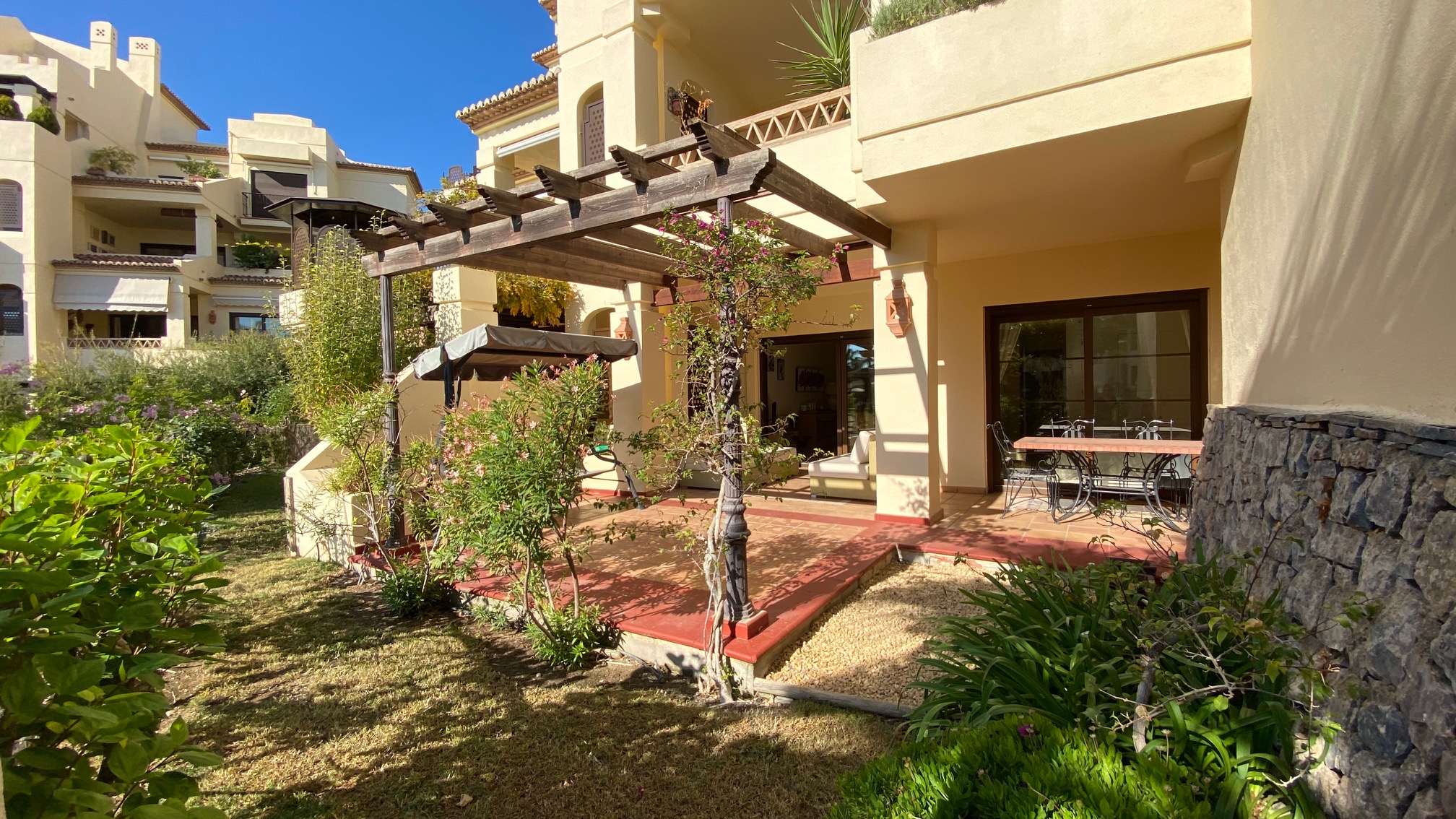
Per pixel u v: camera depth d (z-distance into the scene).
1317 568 2.60
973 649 2.96
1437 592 1.85
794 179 4.88
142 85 27.22
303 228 12.67
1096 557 5.47
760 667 3.84
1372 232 2.42
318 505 6.79
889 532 6.64
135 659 1.90
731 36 10.35
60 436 2.91
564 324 10.84
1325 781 2.15
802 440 12.48
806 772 2.98
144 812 1.39
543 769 3.09
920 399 6.80
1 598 1.49
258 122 26.89
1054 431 8.12
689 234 4.09
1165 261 7.52
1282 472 3.11
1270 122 3.54
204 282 21.78
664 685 3.96
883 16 5.23
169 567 2.40
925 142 4.96
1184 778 2.10
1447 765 1.66
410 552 6.05
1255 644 2.24
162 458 2.64
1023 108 4.54
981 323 8.75
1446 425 1.96
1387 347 2.31
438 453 5.30
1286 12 3.31
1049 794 1.94
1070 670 2.60
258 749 3.31
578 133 10.15
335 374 9.30
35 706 1.40
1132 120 4.16
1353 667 2.16
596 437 4.39
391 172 28.94
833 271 7.72
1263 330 3.67
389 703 3.78
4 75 21.27
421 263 6.24
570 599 4.83
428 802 2.87
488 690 3.93
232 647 4.61
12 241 18.73
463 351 6.57
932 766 2.15
